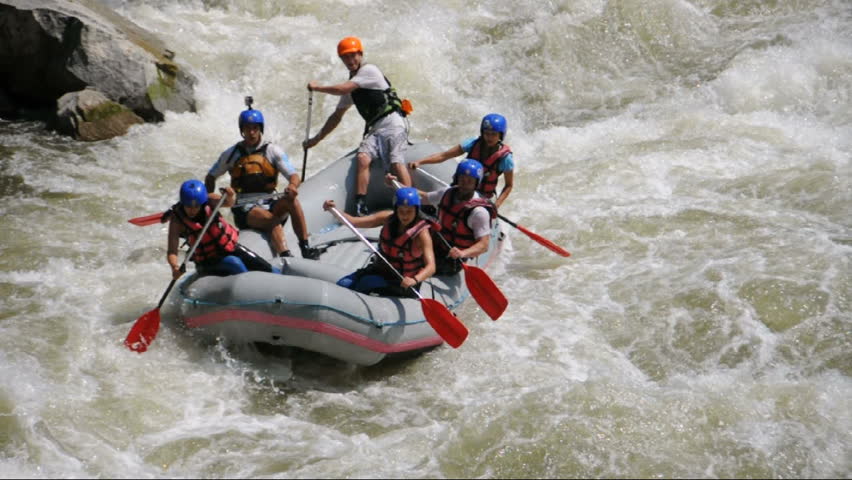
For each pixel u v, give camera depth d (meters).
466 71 42.00
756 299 25.12
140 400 21.08
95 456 19.22
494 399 21.20
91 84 37.81
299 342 21.73
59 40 38.06
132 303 25.30
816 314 24.41
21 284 26.17
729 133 35.62
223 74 41.97
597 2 44.72
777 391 21.33
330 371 22.75
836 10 43.38
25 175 33.44
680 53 42.22
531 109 39.97
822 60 39.00
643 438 19.81
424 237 22.05
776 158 33.59
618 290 26.25
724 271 26.50
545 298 26.02
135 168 34.78
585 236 29.52
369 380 22.47
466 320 24.80
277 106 40.25
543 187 32.91
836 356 22.95
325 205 23.42
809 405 20.88
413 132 38.41
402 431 20.36
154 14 45.78
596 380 21.47
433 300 21.91
